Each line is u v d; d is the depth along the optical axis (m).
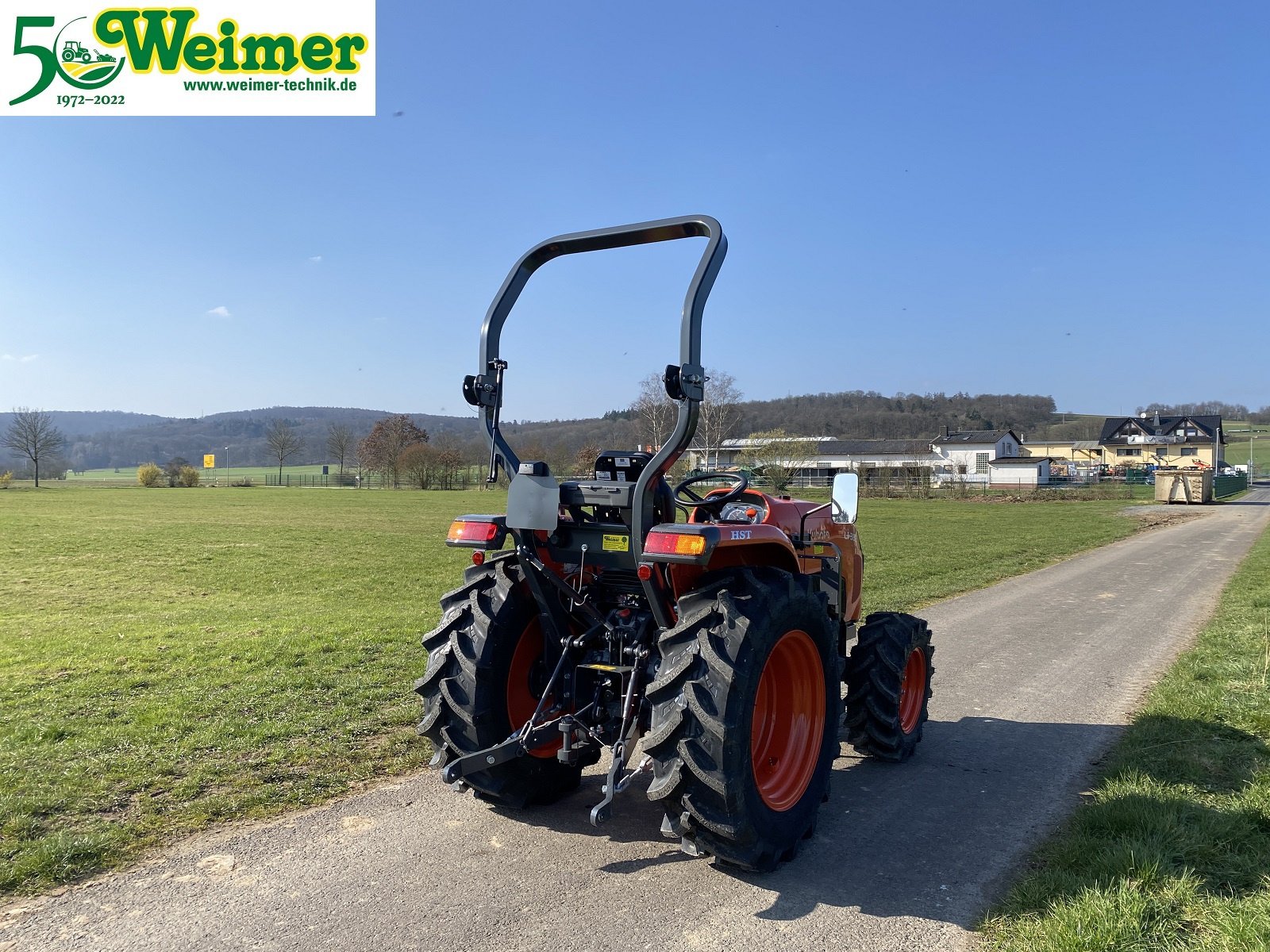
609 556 3.96
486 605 4.30
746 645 3.58
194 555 20.48
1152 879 3.49
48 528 27.47
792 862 3.89
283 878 3.62
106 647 8.41
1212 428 86.56
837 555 5.40
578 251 4.45
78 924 3.23
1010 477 71.81
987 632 9.93
